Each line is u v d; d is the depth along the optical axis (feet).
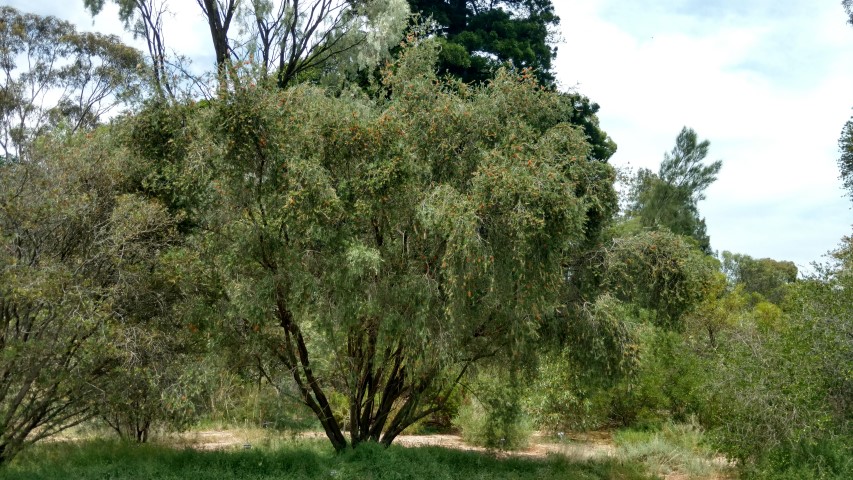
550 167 31.60
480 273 30.89
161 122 34.88
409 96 36.24
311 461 34.96
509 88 37.19
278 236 32.24
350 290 31.68
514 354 37.14
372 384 39.22
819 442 33.96
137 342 30.71
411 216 33.53
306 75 68.33
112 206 33.19
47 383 30.48
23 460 33.55
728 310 73.72
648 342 52.11
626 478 39.11
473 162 35.04
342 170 33.14
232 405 46.88
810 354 34.73
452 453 40.55
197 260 32.65
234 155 31.40
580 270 38.88
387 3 65.77
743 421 36.04
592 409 57.82
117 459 34.17
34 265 30.40
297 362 36.76
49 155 32.63
